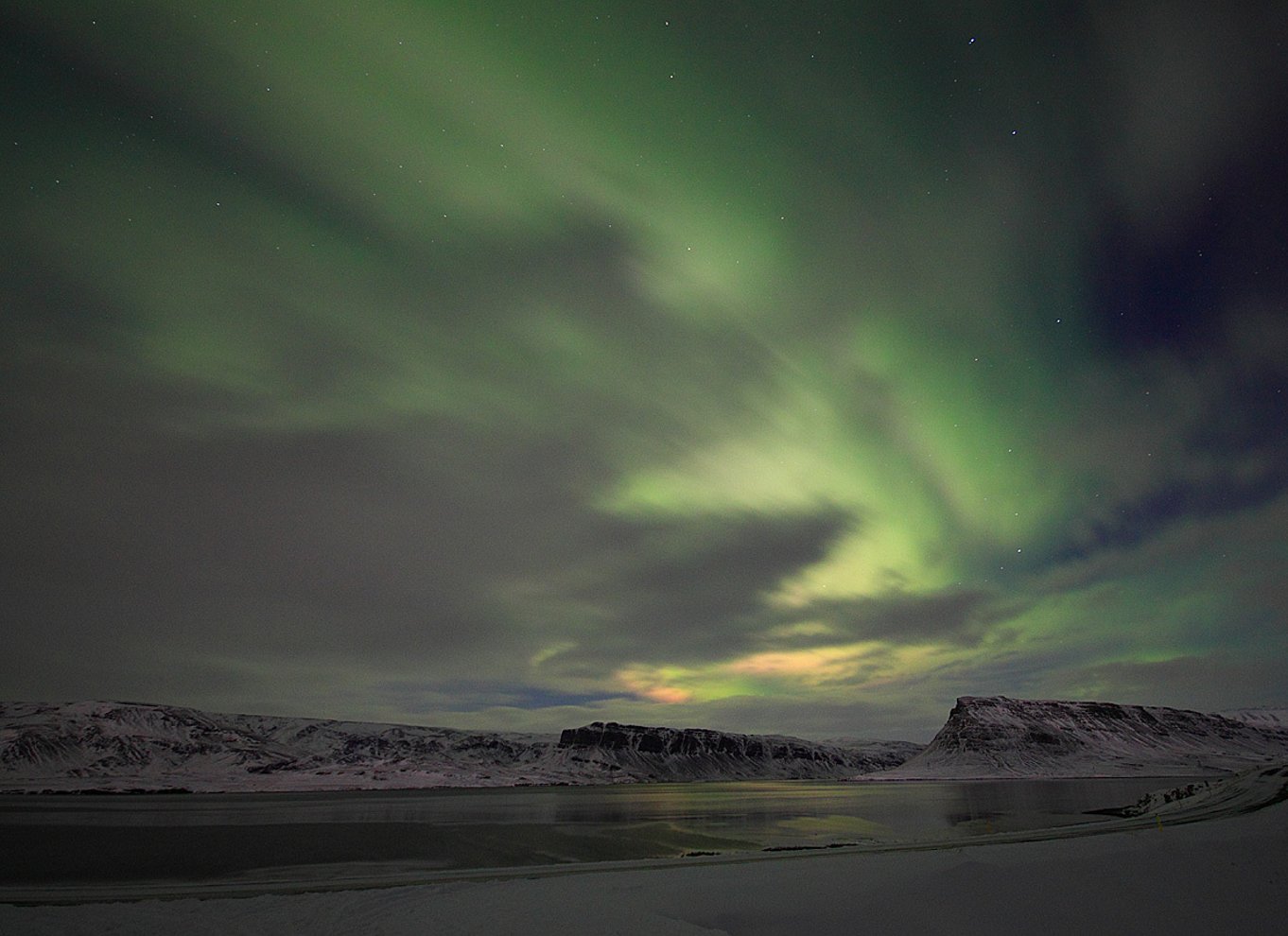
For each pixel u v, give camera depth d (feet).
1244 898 89.56
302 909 89.61
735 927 78.95
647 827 264.31
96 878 133.28
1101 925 79.46
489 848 193.06
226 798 588.50
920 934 76.33
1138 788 548.31
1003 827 230.89
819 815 323.78
